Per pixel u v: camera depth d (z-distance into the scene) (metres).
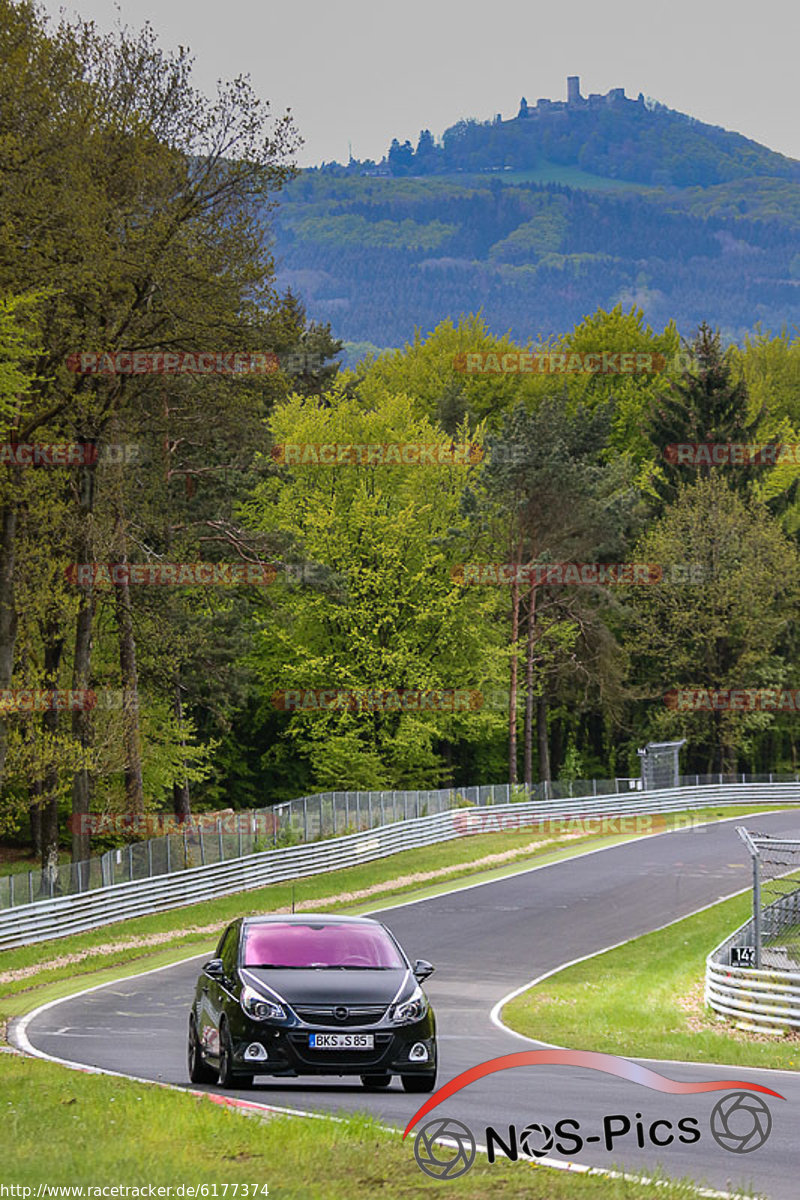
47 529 111.44
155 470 131.38
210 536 151.12
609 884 133.88
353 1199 23.98
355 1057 37.56
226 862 128.25
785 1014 69.94
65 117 94.19
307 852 139.25
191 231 105.56
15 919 102.06
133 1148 28.00
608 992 84.25
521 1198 24.11
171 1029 63.78
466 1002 78.44
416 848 158.00
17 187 91.31
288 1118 31.03
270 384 114.69
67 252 95.00
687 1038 65.56
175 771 151.12
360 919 43.44
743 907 120.62
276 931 41.84
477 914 117.69
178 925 112.06
